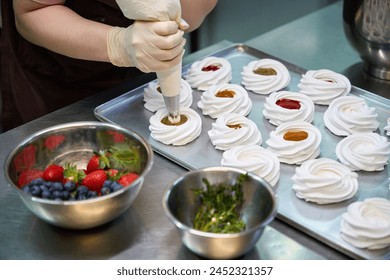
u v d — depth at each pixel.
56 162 1.31
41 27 1.44
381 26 1.58
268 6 2.47
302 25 2.03
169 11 1.29
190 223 1.15
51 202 1.06
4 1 1.60
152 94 1.52
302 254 1.10
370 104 1.54
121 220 1.18
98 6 1.57
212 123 1.46
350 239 1.10
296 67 1.68
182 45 1.33
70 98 1.71
